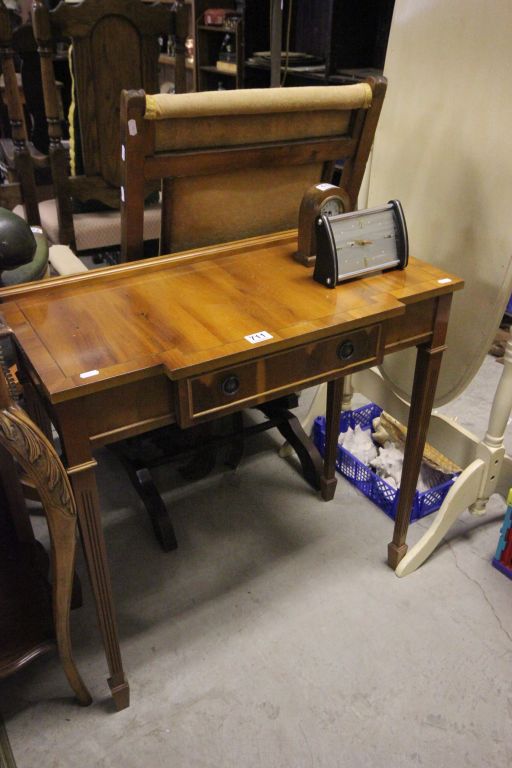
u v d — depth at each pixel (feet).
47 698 4.40
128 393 3.27
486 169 4.74
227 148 4.21
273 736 4.15
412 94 5.19
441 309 4.22
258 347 3.36
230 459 6.56
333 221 3.95
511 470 5.41
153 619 4.94
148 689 4.43
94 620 4.96
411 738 4.14
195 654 4.67
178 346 3.36
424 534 5.49
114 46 6.68
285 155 4.47
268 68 10.53
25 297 3.84
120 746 4.09
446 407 7.57
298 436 6.20
